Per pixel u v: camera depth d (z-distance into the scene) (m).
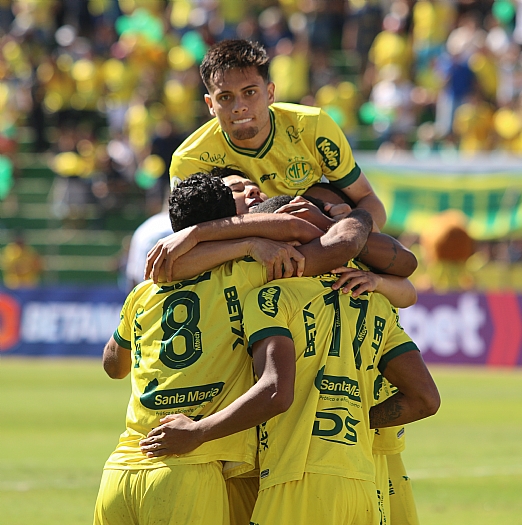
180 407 11.26
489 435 28.75
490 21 68.69
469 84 61.16
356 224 11.90
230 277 11.53
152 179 60.81
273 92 15.41
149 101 64.94
